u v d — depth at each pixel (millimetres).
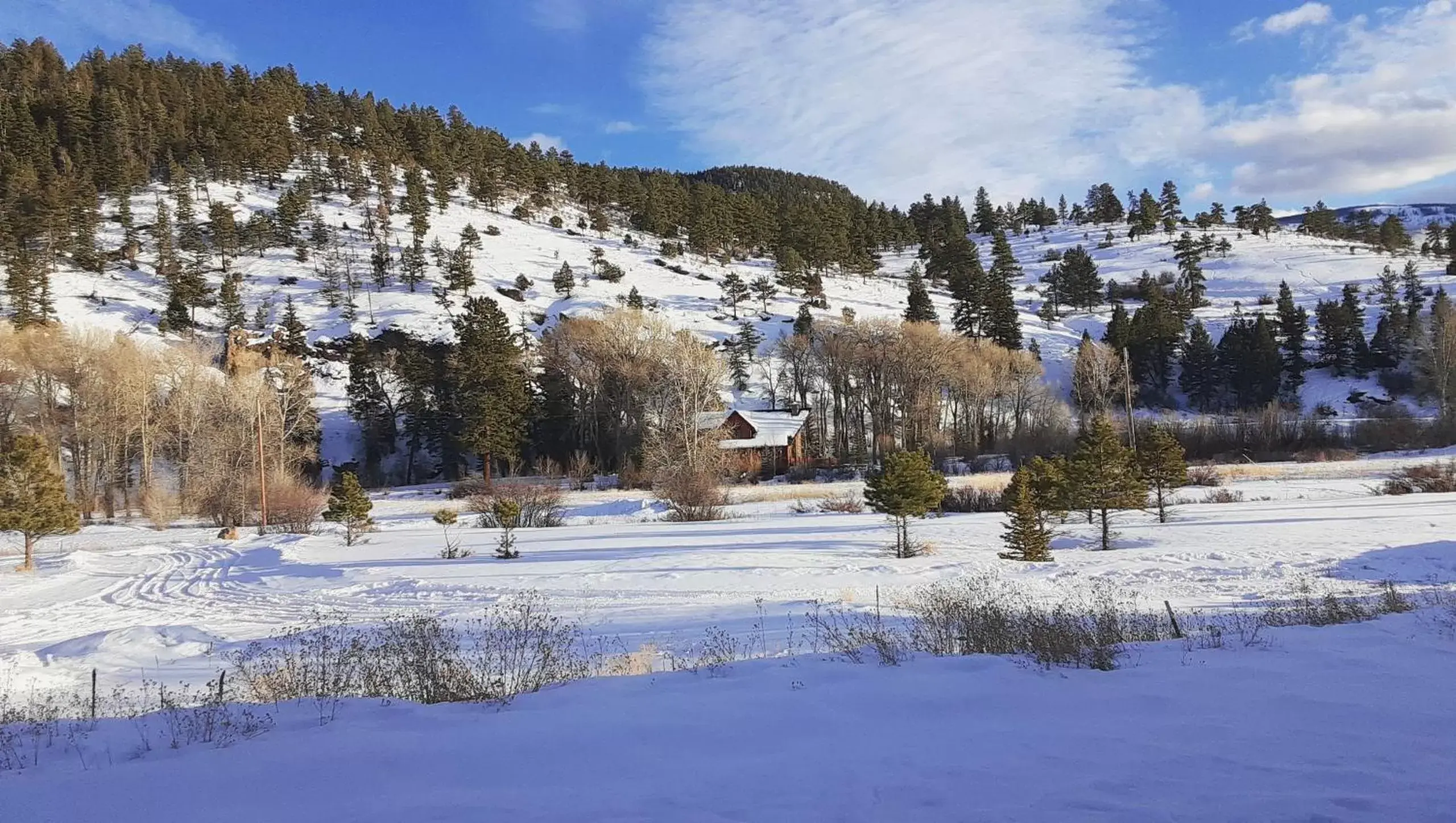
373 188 136125
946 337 67125
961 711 6148
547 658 9578
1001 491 35906
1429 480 33000
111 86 138625
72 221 96375
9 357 48781
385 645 10297
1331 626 9289
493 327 67312
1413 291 100438
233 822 4328
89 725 7039
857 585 17234
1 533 36750
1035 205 196500
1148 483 26172
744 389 83375
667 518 35438
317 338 83000
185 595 20172
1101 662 7809
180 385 48875
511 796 4523
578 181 156375
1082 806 4098
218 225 99062
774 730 5801
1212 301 117188
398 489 59344
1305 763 4652
